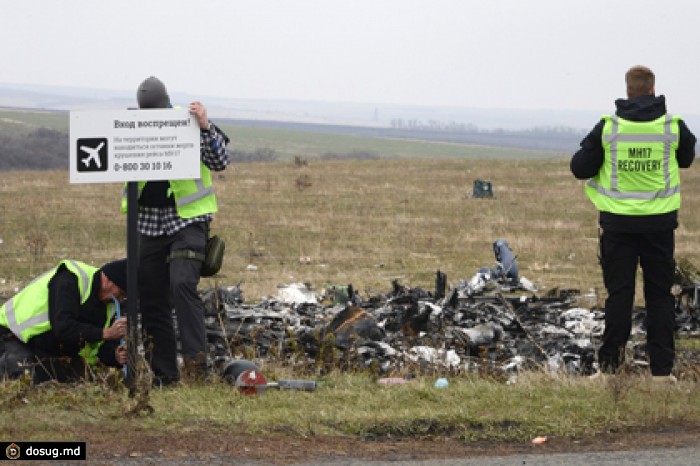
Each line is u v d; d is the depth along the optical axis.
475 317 20.36
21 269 34.81
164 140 11.81
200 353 13.29
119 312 13.54
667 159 13.91
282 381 12.91
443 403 12.01
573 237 47.72
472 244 44.34
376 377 14.16
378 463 9.56
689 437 10.84
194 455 9.63
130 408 11.00
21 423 10.43
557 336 18.89
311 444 10.25
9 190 66.12
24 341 13.53
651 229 13.91
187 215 13.57
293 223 51.44
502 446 10.50
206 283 31.55
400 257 40.00
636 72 14.09
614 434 10.98
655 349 14.34
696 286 22.25
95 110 11.70
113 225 49.06
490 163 92.50
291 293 26.55
